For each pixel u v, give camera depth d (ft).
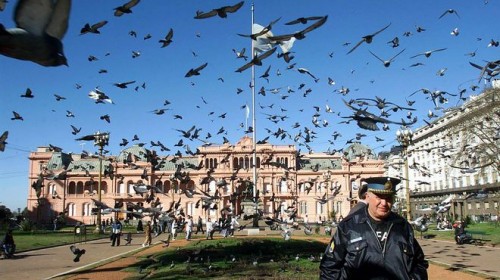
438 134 207.41
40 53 8.86
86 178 336.29
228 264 57.47
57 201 335.47
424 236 116.06
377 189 15.84
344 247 15.98
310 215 324.80
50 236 130.11
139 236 142.20
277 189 330.13
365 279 15.44
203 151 335.67
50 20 9.23
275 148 338.34
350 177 323.98
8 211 120.16
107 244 107.34
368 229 15.84
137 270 55.21
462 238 96.48
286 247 77.20
